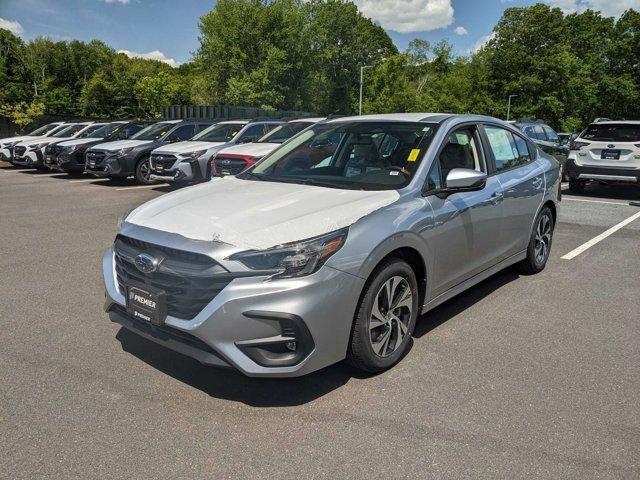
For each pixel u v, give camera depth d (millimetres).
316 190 3672
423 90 77062
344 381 3373
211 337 2840
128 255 3189
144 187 13352
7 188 12953
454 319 4445
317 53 67000
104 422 2896
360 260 3078
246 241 2887
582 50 68625
